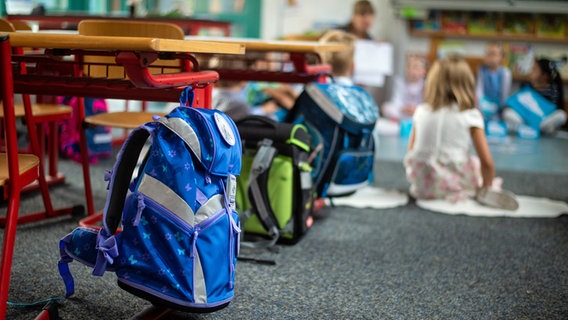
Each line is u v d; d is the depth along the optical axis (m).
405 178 3.35
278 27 5.95
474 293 1.73
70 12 4.36
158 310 1.40
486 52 5.74
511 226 2.48
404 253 2.06
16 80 1.53
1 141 2.72
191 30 3.56
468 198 2.91
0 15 4.16
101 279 1.65
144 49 1.21
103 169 3.06
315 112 2.24
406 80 6.01
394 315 1.55
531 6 5.63
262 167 1.98
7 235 1.26
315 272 1.82
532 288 1.79
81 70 2.04
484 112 5.61
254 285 1.69
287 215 2.04
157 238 1.25
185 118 1.27
